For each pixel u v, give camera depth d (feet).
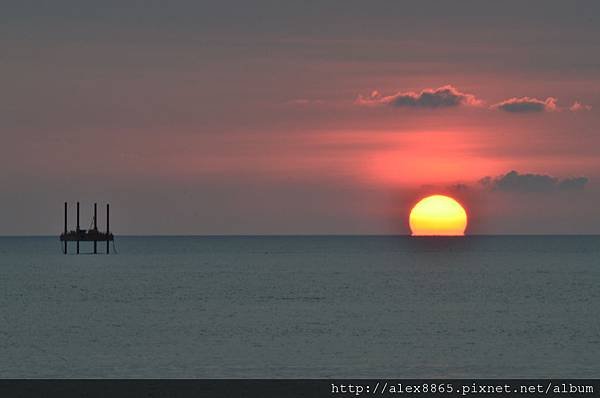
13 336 341.21
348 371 265.34
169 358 287.89
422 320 393.50
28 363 279.49
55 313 428.97
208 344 317.83
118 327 369.50
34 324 381.81
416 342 322.55
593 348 307.99
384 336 338.34
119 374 260.83
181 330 358.02
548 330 357.41
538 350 304.09
